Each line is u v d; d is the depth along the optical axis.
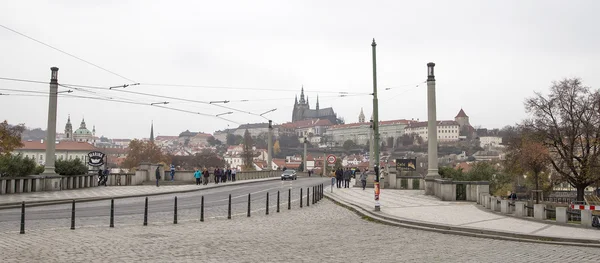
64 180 43.00
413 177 49.44
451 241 15.90
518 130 61.97
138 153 152.62
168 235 16.39
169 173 60.84
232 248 13.82
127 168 153.75
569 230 17.72
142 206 29.08
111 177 52.69
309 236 16.81
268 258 12.34
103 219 21.39
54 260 11.42
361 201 32.62
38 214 23.42
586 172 55.41
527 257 12.88
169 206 29.31
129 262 11.41
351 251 13.66
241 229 18.58
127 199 35.22
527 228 18.06
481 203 28.98
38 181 39.50
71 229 17.45
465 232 17.52
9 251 12.52
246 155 169.25
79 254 12.29
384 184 50.84
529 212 22.91
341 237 16.64
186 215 24.02
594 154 55.84
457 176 43.44
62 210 25.75
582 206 21.42
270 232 17.78
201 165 179.75
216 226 19.50
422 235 17.38
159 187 49.69
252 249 13.73
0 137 70.12
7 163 39.75
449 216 22.50
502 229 17.59
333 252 13.45
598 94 57.25
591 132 56.00
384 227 19.81
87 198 33.34
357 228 19.41
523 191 64.12
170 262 11.52
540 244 15.32
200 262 11.61
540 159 55.88
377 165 25.45
